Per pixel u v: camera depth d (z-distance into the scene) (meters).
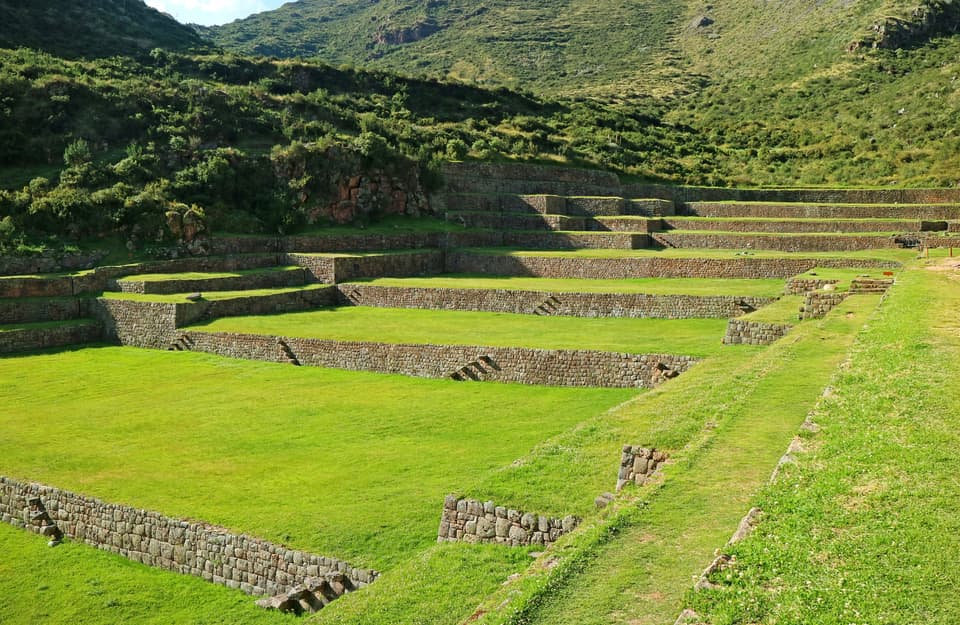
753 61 188.75
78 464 27.64
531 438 29.75
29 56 90.56
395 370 42.28
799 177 107.19
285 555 20.16
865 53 161.38
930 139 108.88
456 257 75.00
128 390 39.56
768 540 11.09
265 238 71.06
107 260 62.16
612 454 20.88
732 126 138.88
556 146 110.12
